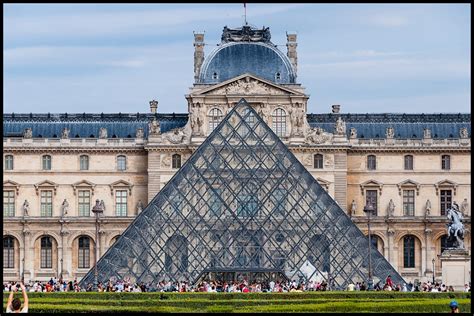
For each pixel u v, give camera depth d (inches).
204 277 7554.1
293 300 5772.6
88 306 5354.3
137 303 5689.0
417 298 6176.2
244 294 6220.5
